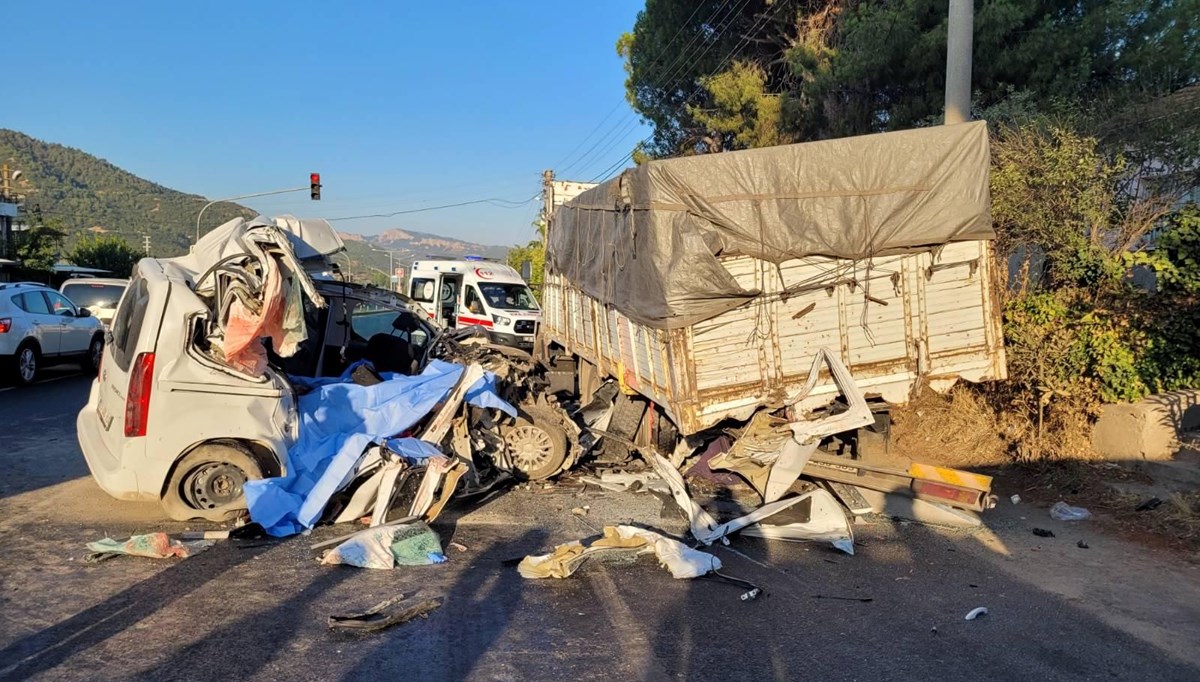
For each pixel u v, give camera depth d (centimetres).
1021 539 613
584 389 1038
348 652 401
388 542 536
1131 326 767
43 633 413
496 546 577
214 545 555
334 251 816
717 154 661
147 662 384
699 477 729
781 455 647
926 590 509
